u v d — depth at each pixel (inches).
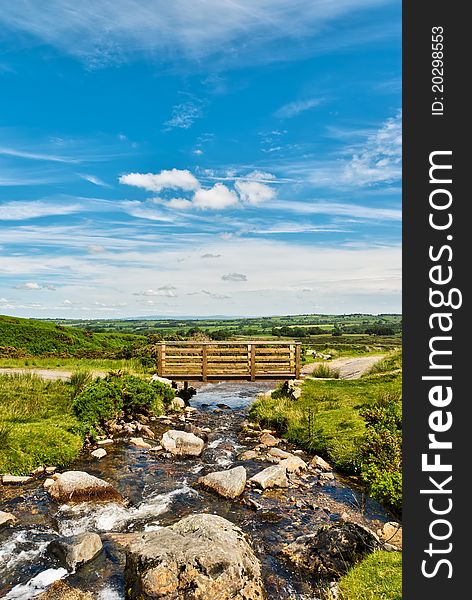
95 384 677.9
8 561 313.7
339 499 423.8
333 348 1807.3
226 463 537.0
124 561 314.7
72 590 282.8
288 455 549.6
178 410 821.2
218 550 265.4
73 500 406.3
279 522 379.9
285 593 279.1
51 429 549.0
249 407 896.3
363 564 286.2
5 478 442.3
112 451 561.6
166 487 458.3
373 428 508.1
